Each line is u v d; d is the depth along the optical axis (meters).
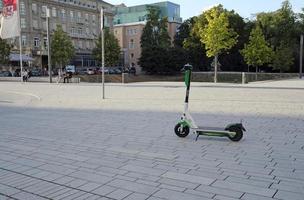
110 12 88.44
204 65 62.66
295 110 10.88
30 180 4.94
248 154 5.90
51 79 35.44
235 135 6.81
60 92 21.14
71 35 77.19
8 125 9.69
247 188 4.34
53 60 61.41
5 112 12.63
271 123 8.71
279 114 10.15
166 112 11.23
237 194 4.15
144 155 6.02
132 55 84.88
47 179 4.96
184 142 6.92
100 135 7.87
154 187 4.48
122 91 20.78
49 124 9.65
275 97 15.15
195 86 24.16
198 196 4.13
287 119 9.24
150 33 68.94
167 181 4.68
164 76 61.22
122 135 7.79
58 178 4.98
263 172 4.93
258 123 8.75
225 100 14.27
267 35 58.28
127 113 11.31
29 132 8.52
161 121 9.50
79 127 9.00
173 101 14.41
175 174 4.95
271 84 26.36
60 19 75.31
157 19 69.44
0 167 5.61
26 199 4.26
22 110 13.09
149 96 17.02
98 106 13.52
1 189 4.61
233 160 5.57
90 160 5.84
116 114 11.17
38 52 68.00
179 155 5.96
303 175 4.78
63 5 75.69
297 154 5.83
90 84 30.30
